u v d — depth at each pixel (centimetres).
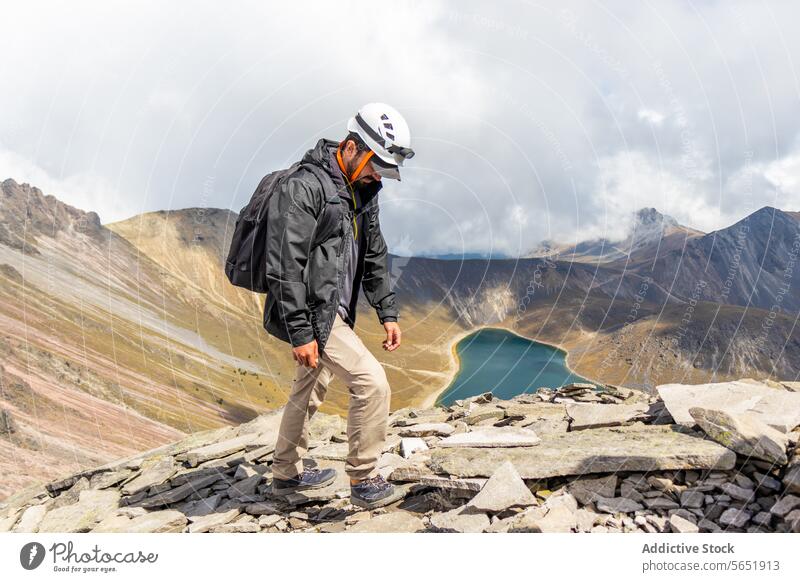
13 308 6481
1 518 435
